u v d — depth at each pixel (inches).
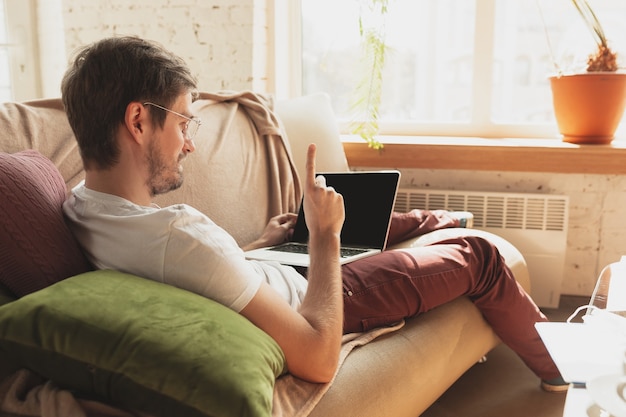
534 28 113.3
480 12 111.4
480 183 107.7
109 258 43.6
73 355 35.3
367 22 115.3
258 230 79.4
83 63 43.5
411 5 116.2
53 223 44.5
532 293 102.6
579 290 108.0
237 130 81.1
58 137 60.0
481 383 77.6
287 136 90.0
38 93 130.3
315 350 43.4
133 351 34.7
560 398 73.3
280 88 116.3
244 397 33.8
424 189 105.6
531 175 105.6
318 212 49.9
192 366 34.4
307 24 119.3
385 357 53.2
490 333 69.3
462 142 105.1
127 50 43.5
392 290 58.2
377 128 105.4
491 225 102.7
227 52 107.6
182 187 70.7
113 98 42.8
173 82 44.8
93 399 37.4
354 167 109.0
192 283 41.6
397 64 118.8
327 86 120.6
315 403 43.6
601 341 43.7
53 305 36.1
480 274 64.9
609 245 105.6
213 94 81.9
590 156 98.6
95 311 36.1
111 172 44.7
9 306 36.2
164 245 41.6
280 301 43.4
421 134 118.4
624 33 110.3
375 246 71.6
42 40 127.6
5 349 36.1
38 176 47.2
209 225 43.2
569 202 104.1
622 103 99.9
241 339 37.3
